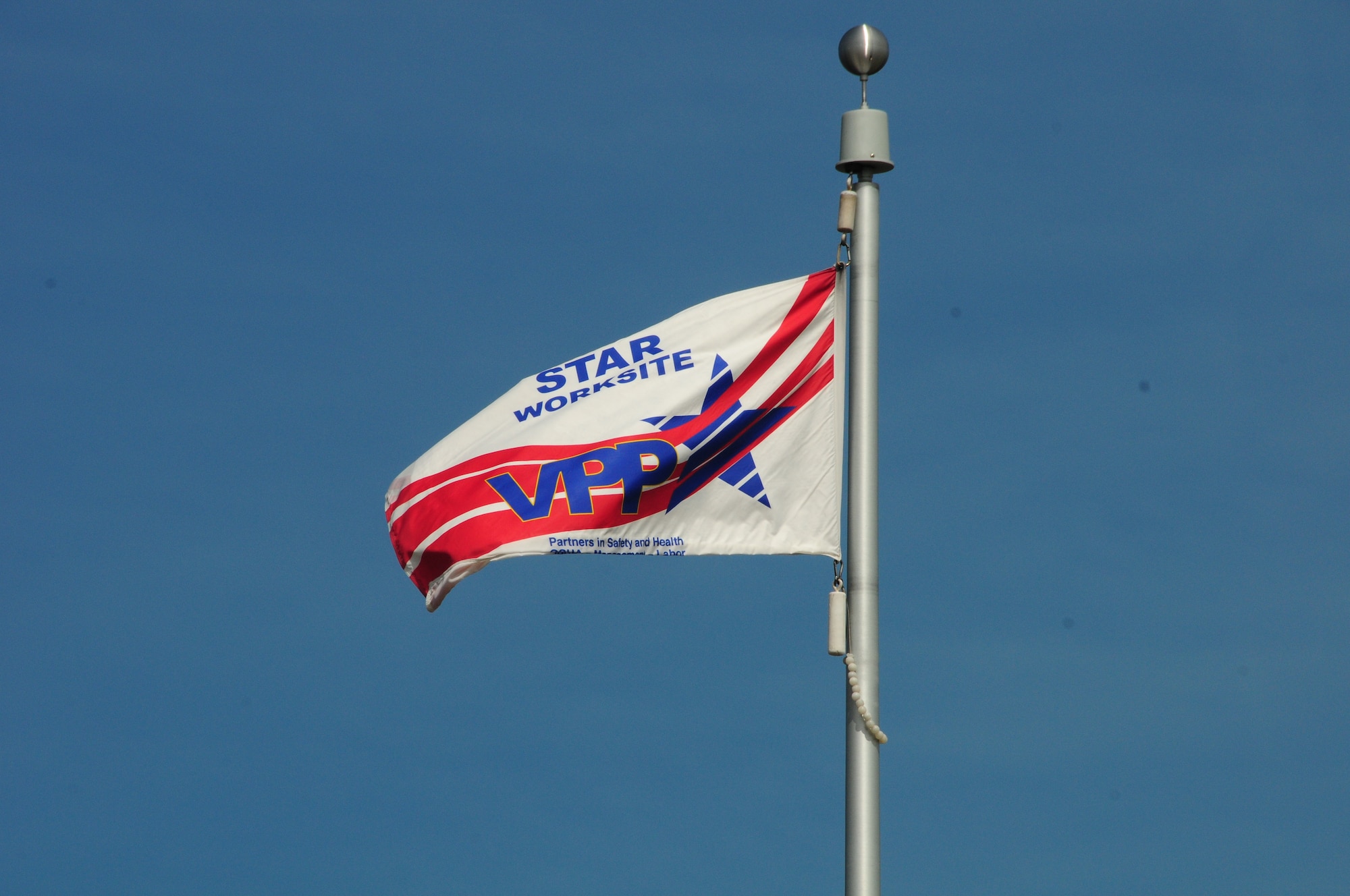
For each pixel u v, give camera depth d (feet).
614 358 95.14
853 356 87.66
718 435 92.48
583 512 91.61
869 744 83.25
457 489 92.73
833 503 91.86
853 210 88.99
